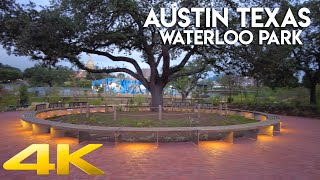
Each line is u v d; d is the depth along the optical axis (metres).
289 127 12.98
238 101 28.55
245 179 5.16
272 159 6.70
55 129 9.11
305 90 28.02
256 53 14.55
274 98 29.73
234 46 15.15
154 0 13.48
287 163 6.34
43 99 27.09
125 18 14.45
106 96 31.14
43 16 11.97
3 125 12.23
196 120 11.58
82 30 12.68
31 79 45.22
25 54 13.70
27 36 12.02
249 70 16.03
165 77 15.95
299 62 21.83
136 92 40.16
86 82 48.59
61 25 11.99
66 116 13.97
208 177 5.25
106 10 12.38
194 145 8.26
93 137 9.35
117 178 5.12
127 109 17.16
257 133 9.42
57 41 12.49
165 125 10.50
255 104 25.36
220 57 16.09
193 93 34.16
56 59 14.62
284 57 15.58
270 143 8.76
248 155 7.09
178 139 9.05
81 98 27.69
